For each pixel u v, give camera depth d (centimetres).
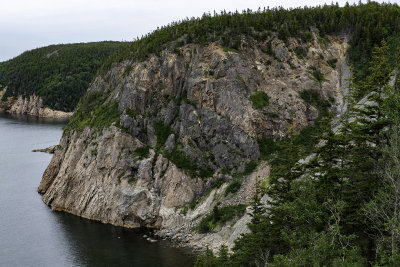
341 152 3781
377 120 3575
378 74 3825
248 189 7375
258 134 8162
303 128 8275
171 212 7569
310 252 2850
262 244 4138
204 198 7656
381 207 2939
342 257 2770
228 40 9175
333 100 8681
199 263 4859
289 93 8656
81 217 8181
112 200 7962
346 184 3497
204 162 8038
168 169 7988
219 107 8425
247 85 8631
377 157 3528
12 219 7906
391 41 8975
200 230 6969
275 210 4034
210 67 8800
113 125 8619
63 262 6047
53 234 7188
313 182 3784
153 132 8631
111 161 8306
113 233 7281
